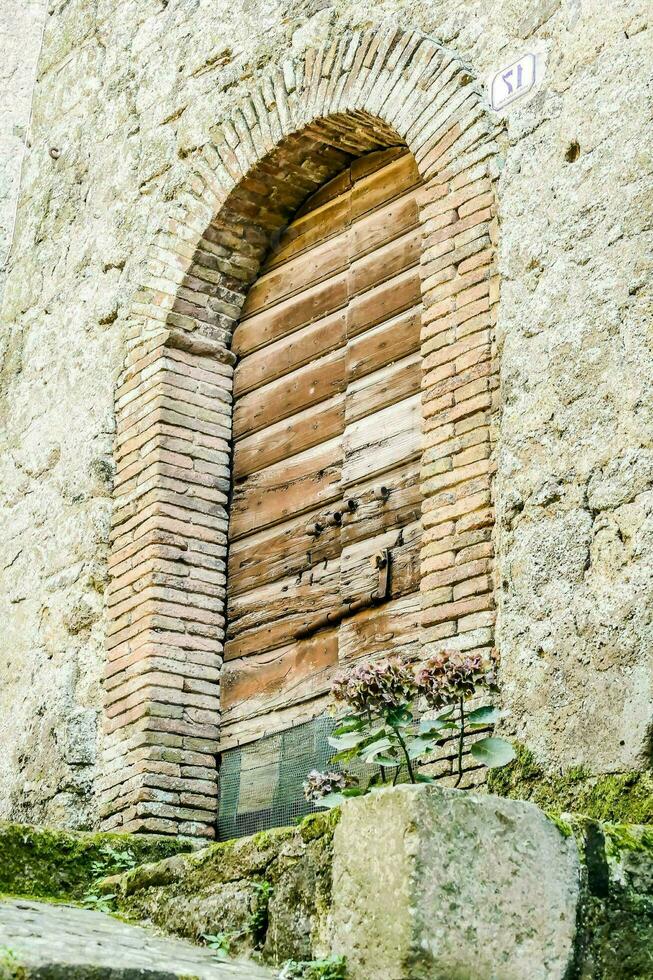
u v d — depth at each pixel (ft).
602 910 15.64
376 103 25.64
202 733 26.61
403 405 25.17
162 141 30.71
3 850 21.34
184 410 28.50
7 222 36.06
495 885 14.92
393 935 14.49
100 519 29.01
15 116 37.19
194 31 30.94
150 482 28.02
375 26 26.30
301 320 28.12
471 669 18.21
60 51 36.06
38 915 18.07
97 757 27.48
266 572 27.07
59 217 33.76
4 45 37.93
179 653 26.94
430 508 22.54
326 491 26.35
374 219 27.14
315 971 15.17
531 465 21.03
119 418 29.60
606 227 21.07
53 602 29.60
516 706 20.01
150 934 18.21
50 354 32.45
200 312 29.12
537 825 15.48
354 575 24.86
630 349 20.17
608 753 18.74
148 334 29.27
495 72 23.79
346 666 24.45
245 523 27.89
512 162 22.93
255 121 28.27
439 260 23.80
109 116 33.04
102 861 22.08
